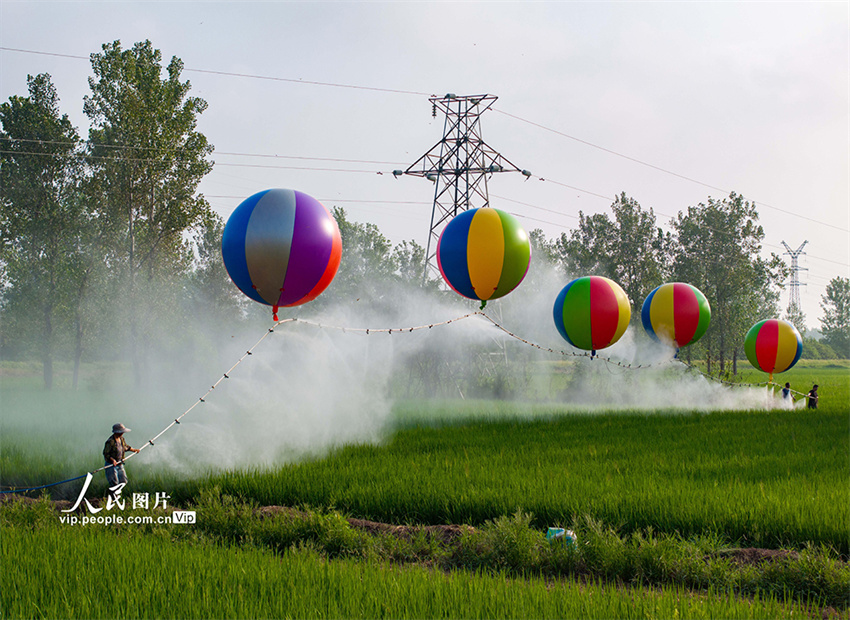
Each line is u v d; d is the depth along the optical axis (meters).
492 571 8.62
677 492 11.36
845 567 8.25
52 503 11.72
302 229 12.62
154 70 36.88
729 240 49.00
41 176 38.59
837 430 19.58
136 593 7.22
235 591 7.37
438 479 12.59
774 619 6.88
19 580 7.59
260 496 12.07
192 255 49.50
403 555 9.41
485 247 16.48
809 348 117.69
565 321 21.03
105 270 39.69
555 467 13.74
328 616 6.76
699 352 51.56
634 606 7.00
